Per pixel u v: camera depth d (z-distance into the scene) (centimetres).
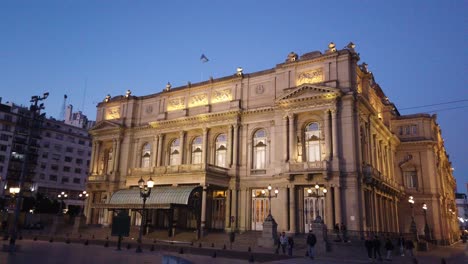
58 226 4947
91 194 5503
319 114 3978
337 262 2430
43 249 2522
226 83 4750
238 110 4456
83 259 1964
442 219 5631
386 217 4731
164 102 5256
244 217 4222
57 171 9106
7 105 8450
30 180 8225
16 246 2669
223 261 2206
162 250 2794
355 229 3509
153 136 5206
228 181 4366
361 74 4425
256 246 3344
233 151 4447
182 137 4903
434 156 5619
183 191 4000
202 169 4106
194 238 3853
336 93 3781
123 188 5041
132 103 5512
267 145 4294
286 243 2898
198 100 4947
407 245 3219
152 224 4719
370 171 3859
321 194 3738
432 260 2903
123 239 3959
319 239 3047
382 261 2655
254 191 4312
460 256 3388
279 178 4031
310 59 4106
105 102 5847
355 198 3588
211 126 4675
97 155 5644
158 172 4491
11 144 8088
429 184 5459
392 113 5988
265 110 4334
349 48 4066
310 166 3744
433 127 5878
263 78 4491
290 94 4028
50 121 9119
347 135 3759
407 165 5647
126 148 5381
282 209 3906
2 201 6950
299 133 4047
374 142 4644
